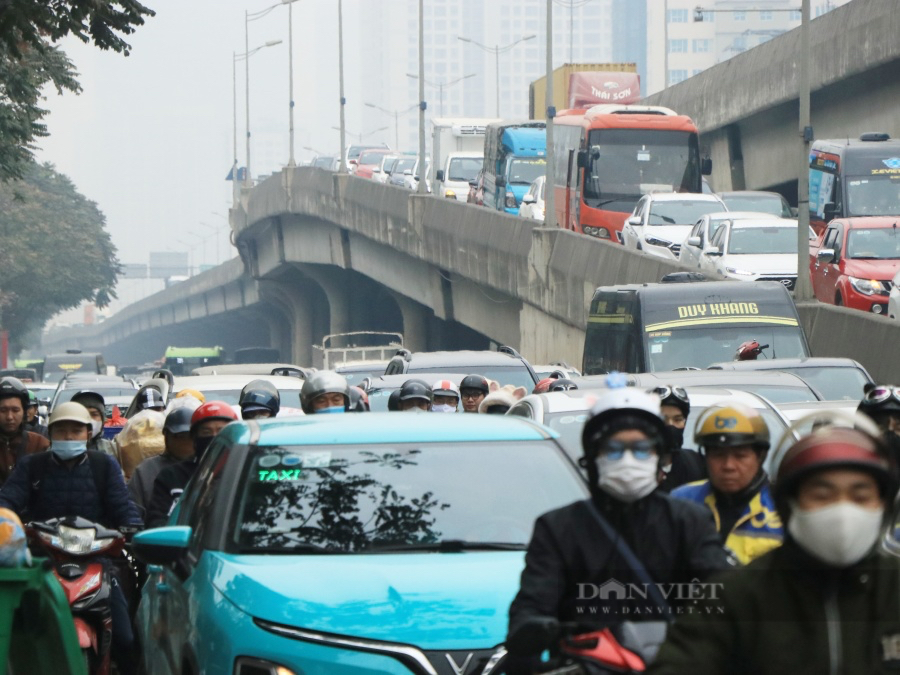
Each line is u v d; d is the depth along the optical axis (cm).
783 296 5159
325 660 1434
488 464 1708
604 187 9962
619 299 5409
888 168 8106
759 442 1491
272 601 1484
